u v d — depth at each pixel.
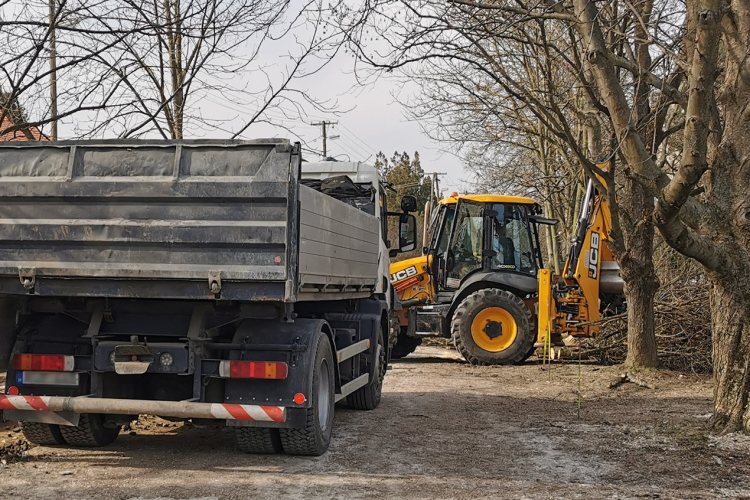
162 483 5.49
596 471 6.03
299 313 7.47
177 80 9.68
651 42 6.96
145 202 5.58
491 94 12.33
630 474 5.93
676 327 12.88
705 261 6.86
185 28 8.46
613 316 13.70
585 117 12.34
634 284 11.90
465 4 8.15
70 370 5.94
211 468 5.98
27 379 6.00
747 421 6.97
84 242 5.61
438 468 6.09
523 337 13.99
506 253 14.76
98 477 5.63
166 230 5.51
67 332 6.18
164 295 5.57
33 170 5.71
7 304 6.12
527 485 5.59
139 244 5.56
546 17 7.85
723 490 5.48
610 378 11.73
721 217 7.02
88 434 6.44
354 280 7.82
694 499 5.25
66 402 5.69
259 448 6.36
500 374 12.78
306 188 5.80
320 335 6.28
